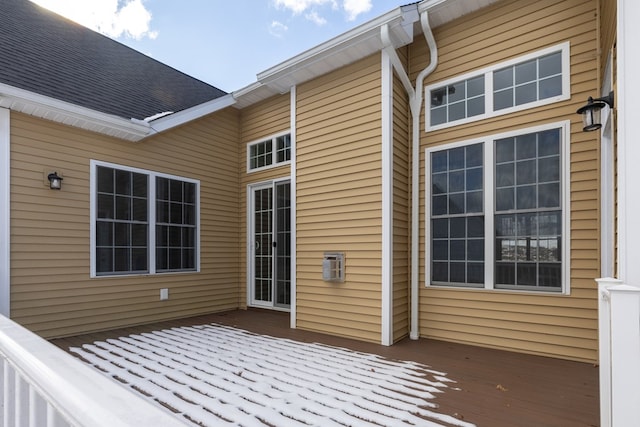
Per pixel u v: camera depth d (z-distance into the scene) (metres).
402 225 4.68
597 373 3.30
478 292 4.25
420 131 4.78
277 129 6.41
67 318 4.67
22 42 5.58
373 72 4.56
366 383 3.06
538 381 3.13
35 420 0.95
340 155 4.82
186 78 8.27
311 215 5.10
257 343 4.34
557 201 3.83
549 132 3.91
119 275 5.21
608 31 3.17
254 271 6.75
